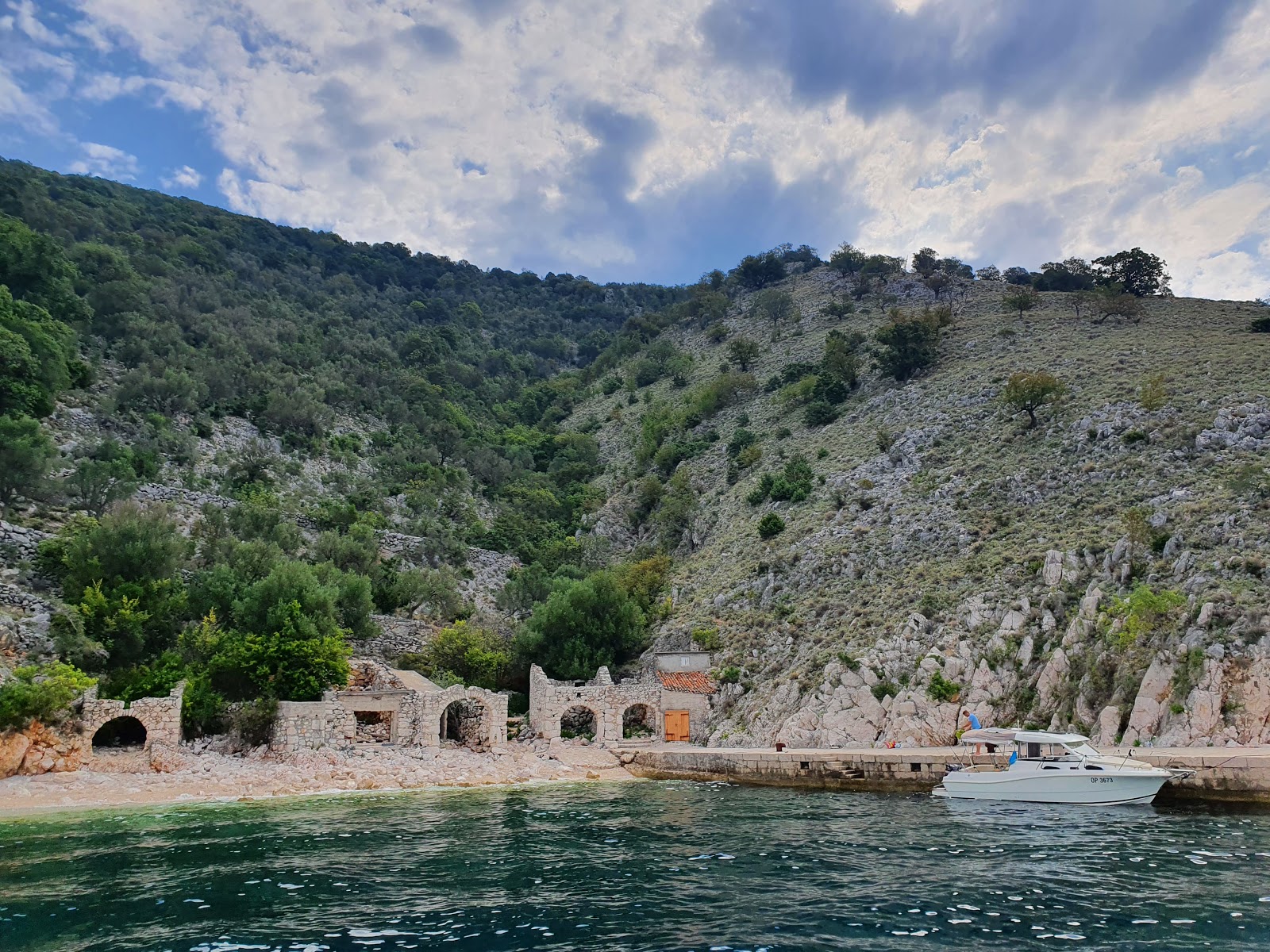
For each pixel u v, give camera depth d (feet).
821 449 372.79
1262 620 153.79
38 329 333.42
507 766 192.24
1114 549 193.98
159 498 304.71
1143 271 549.95
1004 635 188.44
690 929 76.84
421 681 238.07
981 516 247.50
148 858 106.52
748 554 308.19
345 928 78.07
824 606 241.14
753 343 581.94
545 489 472.85
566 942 73.77
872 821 128.47
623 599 278.46
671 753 193.98
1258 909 79.41
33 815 137.59
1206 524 188.24
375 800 156.25
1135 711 157.69
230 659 199.21
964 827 122.01
